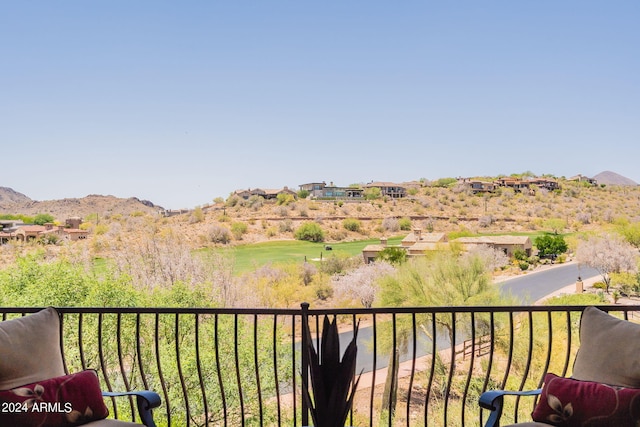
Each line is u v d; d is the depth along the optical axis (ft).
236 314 8.84
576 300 67.05
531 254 96.73
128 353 37.14
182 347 37.70
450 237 109.40
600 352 7.23
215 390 33.86
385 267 75.61
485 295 49.49
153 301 52.39
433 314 8.78
